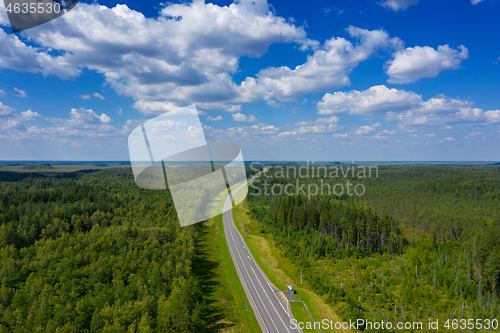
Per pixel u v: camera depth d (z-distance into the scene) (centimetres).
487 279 7875
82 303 5712
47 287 6347
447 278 8044
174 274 7125
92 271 7000
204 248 10469
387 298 7294
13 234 9131
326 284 7681
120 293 6219
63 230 10188
